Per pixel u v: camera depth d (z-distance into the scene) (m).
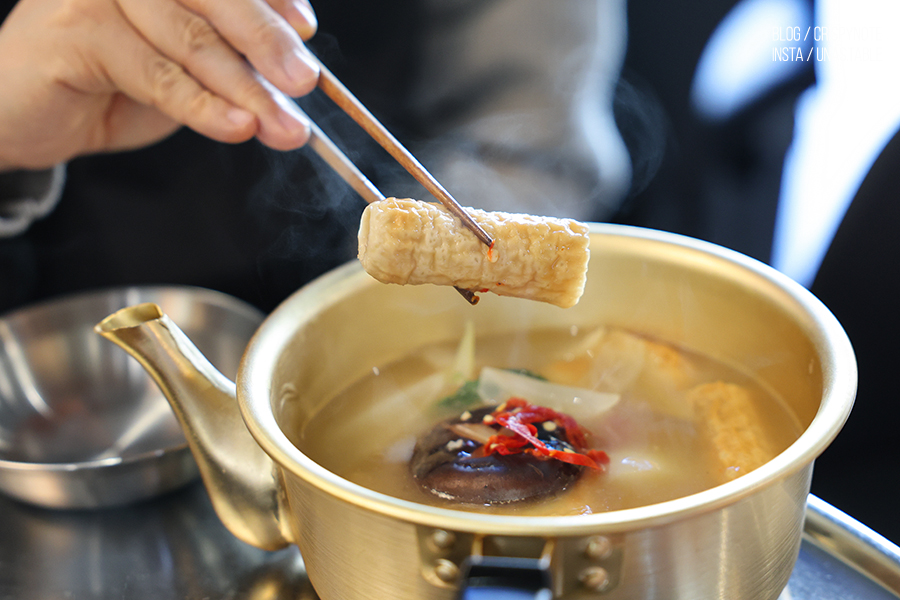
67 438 0.50
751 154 0.70
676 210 0.74
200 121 0.43
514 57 0.62
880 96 0.88
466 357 0.44
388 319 0.43
